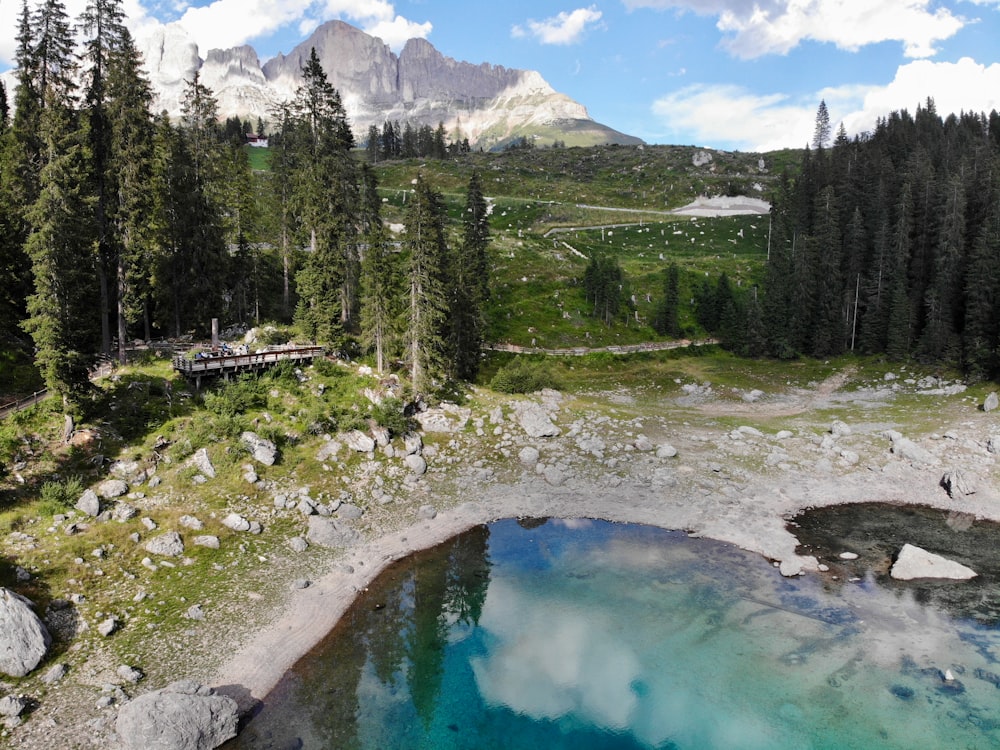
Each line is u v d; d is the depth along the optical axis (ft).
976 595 107.04
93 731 73.51
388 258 182.50
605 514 140.15
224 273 201.36
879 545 124.47
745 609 104.94
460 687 88.07
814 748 76.59
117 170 151.94
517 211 521.65
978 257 223.30
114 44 149.18
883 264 260.62
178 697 74.02
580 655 94.58
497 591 111.75
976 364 214.28
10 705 74.49
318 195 185.98
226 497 124.98
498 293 333.01
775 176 627.46
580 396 233.35
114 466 122.72
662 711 83.25
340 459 146.92
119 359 156.35
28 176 145.89
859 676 88.38
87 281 141.69
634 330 316.19
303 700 83.97
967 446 163.73
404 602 107.65
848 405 215.51
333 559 117.19
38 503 108.27
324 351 179.63
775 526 132.67
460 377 214.90
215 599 100.27
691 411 214.48
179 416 141.18
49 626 87.45
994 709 81.51
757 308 289.12
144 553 105.70
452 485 150.82
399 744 77.41
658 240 473.26
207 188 199.82
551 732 79.46
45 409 126.21
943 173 295.07
